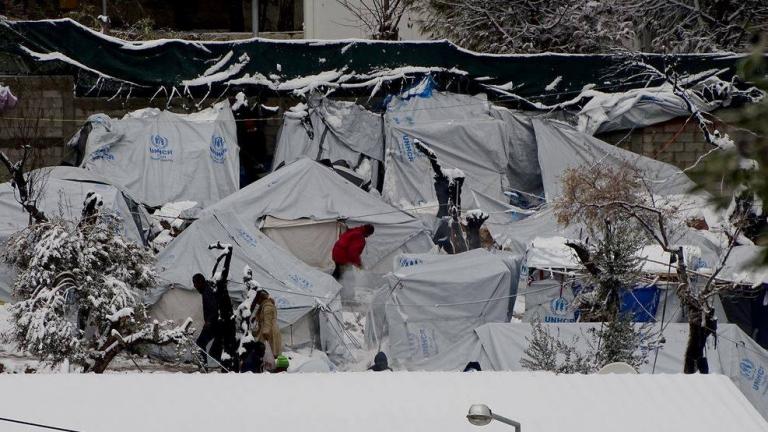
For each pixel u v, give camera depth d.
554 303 86.44
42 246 78.00
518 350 78.00
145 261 83.94
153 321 80.50
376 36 139.75
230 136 117.69
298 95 119.06
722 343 75.50
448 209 111.19
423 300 89.19
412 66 120.38
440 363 81.38
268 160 120.62
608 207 81.38
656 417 40.88
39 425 38.41
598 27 136.25
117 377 45.00
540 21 139.38
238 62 120.00
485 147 117.00
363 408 41.28
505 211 114.00
